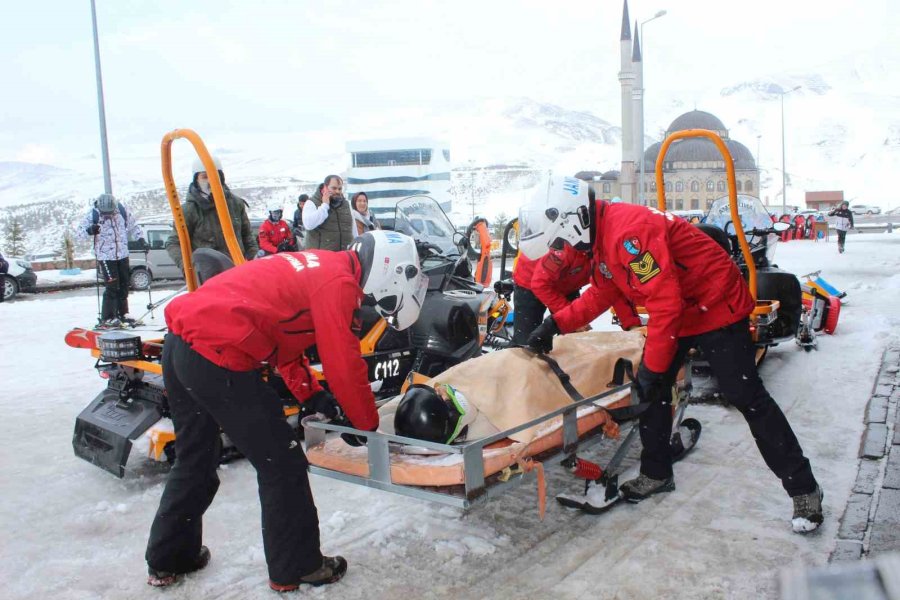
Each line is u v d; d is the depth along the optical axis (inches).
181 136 160.7
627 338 171.0
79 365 315.9
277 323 116.2
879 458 173.2
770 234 271.0
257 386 117.8
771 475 168.7
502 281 271.0
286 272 119.0
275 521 119.8
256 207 6742.1
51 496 165.5
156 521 125.7
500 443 128.7
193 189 234.1
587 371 151.1
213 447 127.4
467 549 136.9
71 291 746.8
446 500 113.7
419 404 125.6
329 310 116.1
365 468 125.0
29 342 376.8
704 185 3469.5
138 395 175.8
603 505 149.1
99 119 844.0
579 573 126.9
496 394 136.6
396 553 136.2
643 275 132.1
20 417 231.5
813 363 269.9
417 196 271.9
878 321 333.4
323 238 307.6
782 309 264.7
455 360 211.8
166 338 124.1
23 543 142.6
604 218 140.0
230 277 119.6
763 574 124.0
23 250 1434.5
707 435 198.2
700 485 163.9
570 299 202.5
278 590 122.9
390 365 205.6
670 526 143.8
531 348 150.5
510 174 7716.5
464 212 6274.6
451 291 243.1
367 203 367.2
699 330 142.2
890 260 790.5
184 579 128.2
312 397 135.6
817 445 184.4
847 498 151.9
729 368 139.8
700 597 118.0
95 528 149.7
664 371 135.6
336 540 141.7
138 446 163.3
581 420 138.6
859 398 222.8
